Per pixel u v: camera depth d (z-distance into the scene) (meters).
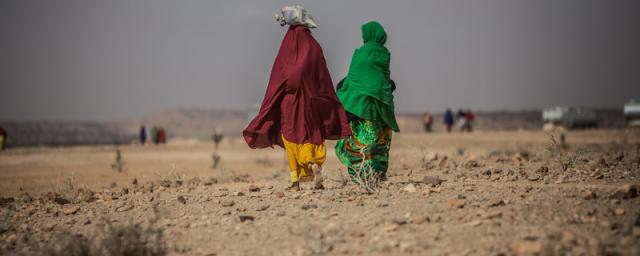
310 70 14.56
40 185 27.33
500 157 23.89
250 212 12.56
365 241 9.77
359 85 14.81
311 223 11.08
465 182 15.33
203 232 11.24
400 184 15.12
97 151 55.66
